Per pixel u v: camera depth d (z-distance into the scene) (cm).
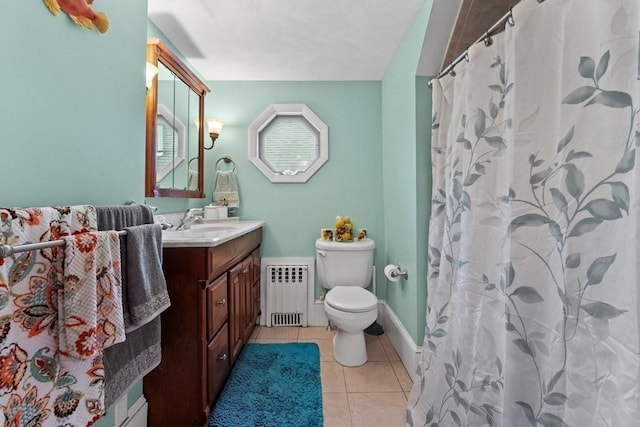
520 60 89
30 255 63
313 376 171
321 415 140
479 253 108
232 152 253
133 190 116
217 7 161
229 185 248
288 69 234
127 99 112
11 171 69
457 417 112
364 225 254
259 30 183
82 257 70
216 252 133
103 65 99
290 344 211
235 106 253
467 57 115
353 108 255
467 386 109
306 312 246
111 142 103
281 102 254
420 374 137
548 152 84
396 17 170
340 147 255
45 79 77
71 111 86
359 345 187
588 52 73
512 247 90
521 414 87
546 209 85
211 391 133
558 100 82
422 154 170
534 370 86
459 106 122
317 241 237
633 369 64
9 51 68
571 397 77
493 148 105
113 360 86
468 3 137
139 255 90
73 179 87
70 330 67
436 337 128
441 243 138
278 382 165
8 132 68
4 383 57
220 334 146
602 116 70
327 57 216
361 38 191
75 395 71
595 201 72
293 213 254
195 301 124
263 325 246
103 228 85
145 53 124
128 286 88
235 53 210
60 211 72
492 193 106
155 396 125
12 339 59
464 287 112
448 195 128
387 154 237
